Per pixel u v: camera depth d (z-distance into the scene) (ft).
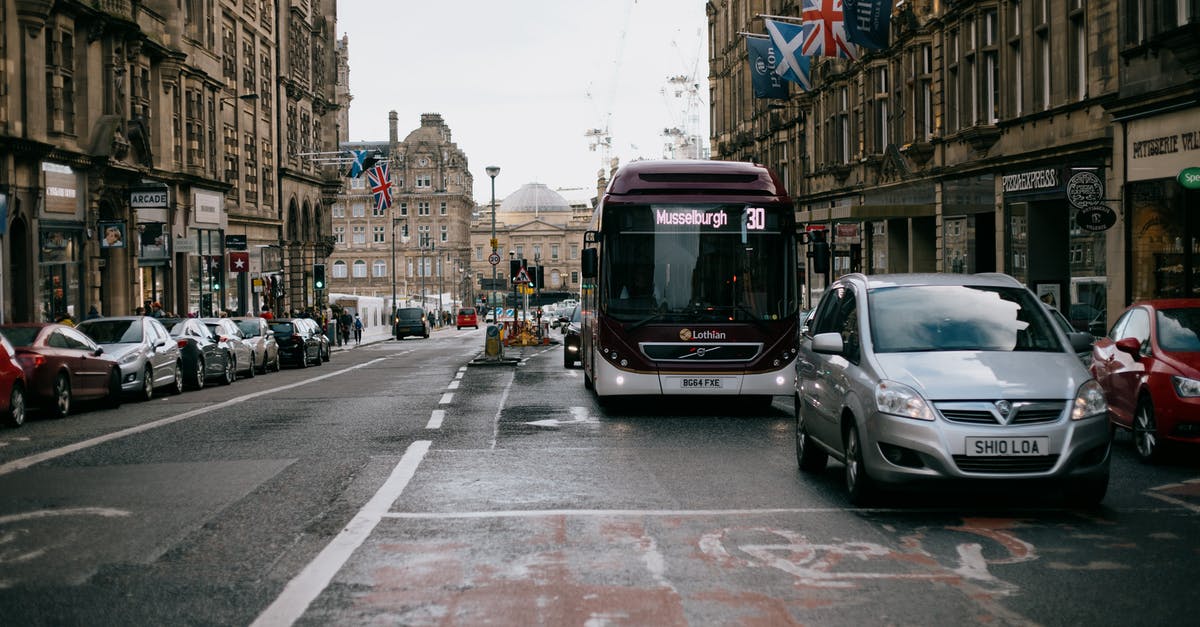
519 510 29.86
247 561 23.98
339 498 31.89
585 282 76.28
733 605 20.29
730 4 201.26
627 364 56.03
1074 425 28.68
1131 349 41.45
